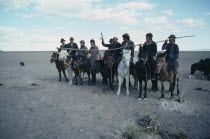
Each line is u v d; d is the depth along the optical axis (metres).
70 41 14.48
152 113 8.03
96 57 12.96
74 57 13.62
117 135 5.94
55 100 10.07
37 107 8.95
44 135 6.24
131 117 7.65
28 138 6.06
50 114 8.05
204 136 6.11
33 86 13.67
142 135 6.12
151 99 9.96
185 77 17.41
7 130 6.59
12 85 14.09
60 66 15.00
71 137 6.11
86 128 6.73
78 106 9.05
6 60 47.03
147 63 9.62
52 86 13.62
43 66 30.17
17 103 9.58
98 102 9.64
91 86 13.45
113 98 10.30
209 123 7.02
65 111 8.41
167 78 9.46
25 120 7.45
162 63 8.96
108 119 7.48
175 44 9.52
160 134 6.26
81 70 13.70
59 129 6.67
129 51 10.12
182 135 6.05
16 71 23.12
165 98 10.11
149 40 9.95
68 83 14.70
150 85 13.58
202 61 16.80
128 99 10.08
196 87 12.78
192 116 7.69
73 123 7.14
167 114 7.91
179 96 9.81
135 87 12.23
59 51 14.53
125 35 10.62
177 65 9.49
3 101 9.91
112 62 11.31
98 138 6.05
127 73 10.55
